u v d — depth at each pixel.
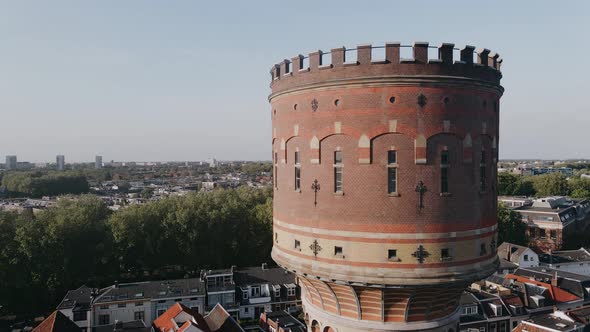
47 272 87.62
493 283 88.06
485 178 32.00
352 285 29.92
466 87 30.23
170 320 58.59
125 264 101.75
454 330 33.69
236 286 88.12
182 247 102.44
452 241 29.91
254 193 132.62
